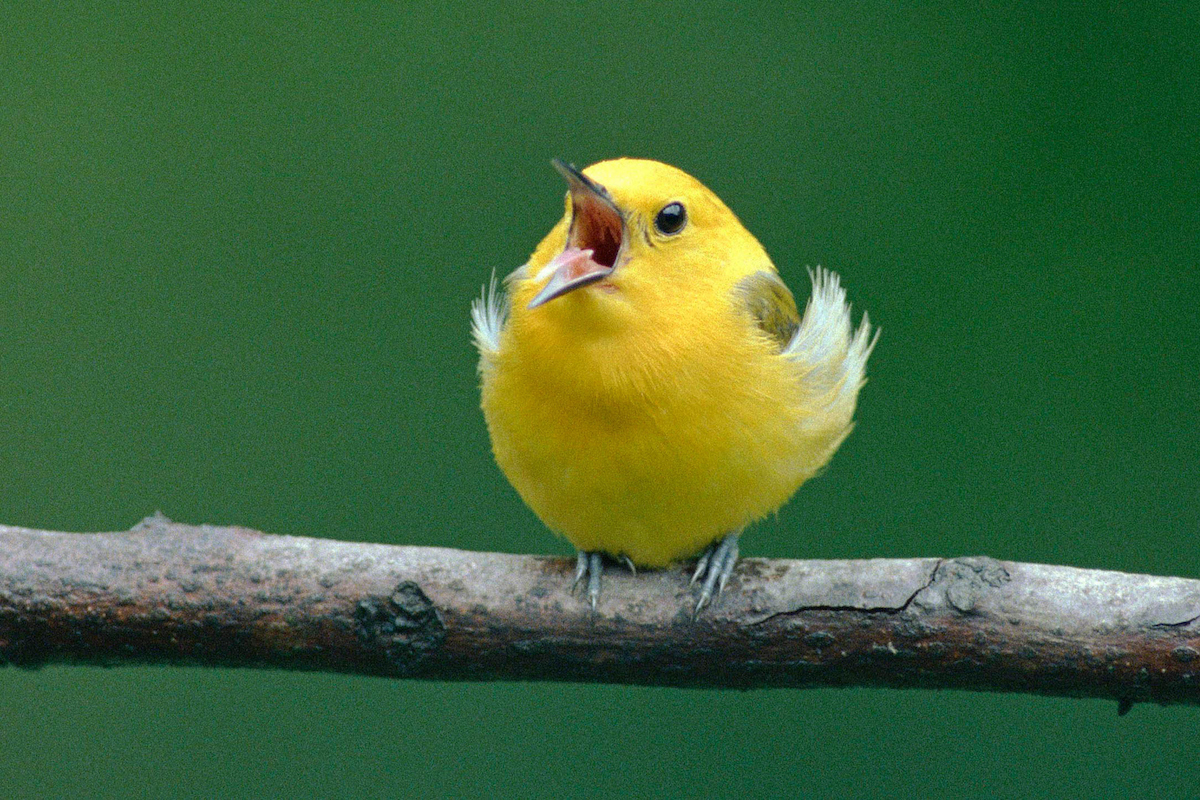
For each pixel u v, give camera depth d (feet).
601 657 33.04
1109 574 31.76
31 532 33.24
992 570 31.94
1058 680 31.35
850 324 38.11
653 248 34.19
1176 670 30.66
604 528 34.68
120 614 32.45
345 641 32.73
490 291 38.11
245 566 32.83
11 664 32.99
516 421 34.42
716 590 33.12
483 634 32.91
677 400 33.45
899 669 32.07
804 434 35.50
